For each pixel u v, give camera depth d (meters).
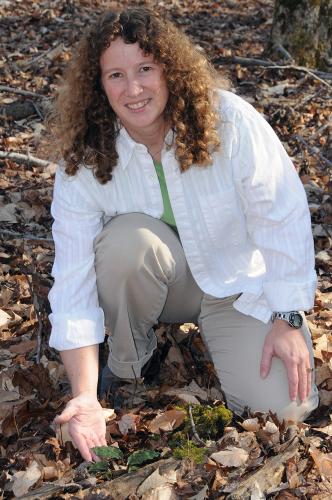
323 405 3.03
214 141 2.69
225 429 2.76
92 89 2.72
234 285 2.93
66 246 2.85
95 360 2.75
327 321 3.60
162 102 2.66
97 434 2.59
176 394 3.04
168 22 2.66
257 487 2.48
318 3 7.46
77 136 2.75
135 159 2.79
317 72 7.13
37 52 8.15
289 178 2.82
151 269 2.86
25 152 5.54
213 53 8.19
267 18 10.17
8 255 4.18
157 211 2.89
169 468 2.56
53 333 2.76
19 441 2.85
